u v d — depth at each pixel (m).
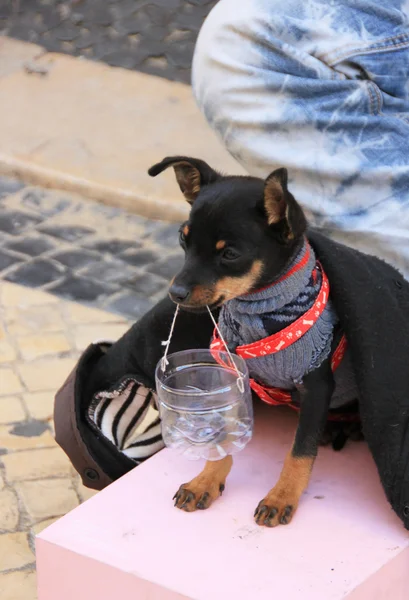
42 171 9.52
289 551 3.79
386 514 4.00
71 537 3.90
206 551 3.80
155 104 10.63
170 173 9.45
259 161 5.14
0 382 6.49
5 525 5.18
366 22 4.98
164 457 4.41
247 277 3.71
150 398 4.95
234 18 5.01
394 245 5.09
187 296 3.67
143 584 3.69
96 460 4.74
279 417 4.68
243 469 4.30
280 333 3.79
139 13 11.27
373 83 5.04
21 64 11.43
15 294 7.64
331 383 3.97
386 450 3.92
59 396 4.84
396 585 3.88
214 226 3.67
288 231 3.66
